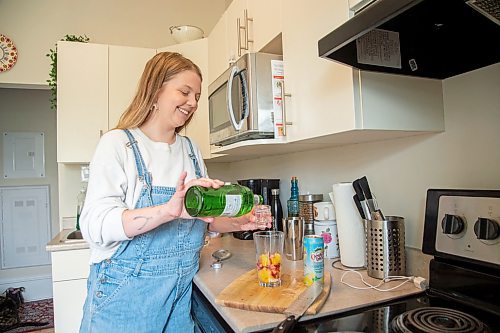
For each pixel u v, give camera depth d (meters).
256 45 1.41
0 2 2.72
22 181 3.94
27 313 3.41
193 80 1.05
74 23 2.88
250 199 1.02
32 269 3.91
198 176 1.19
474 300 0.83
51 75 2.60
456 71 0.98
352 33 0.69
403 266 1.06
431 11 0.71
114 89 2.48
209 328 0.97
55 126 4.06
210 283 1.05
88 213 0.87
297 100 1.15
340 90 0.94
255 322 0.77
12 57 2.73
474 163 0.95
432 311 0.78
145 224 0.83
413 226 1.11
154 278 1.02
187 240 1.09
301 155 1.75
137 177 1.01
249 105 1.26
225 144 1.69
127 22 3.02
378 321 0.77
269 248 1.03
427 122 1.00
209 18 3.26
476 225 0.83
